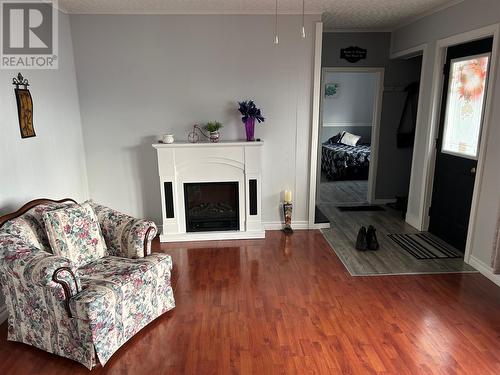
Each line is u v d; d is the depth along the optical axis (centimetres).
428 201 443
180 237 427
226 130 436
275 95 429
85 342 215
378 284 320
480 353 231
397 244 411
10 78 291
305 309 282
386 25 488
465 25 354
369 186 582
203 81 422
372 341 243
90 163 436
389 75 535
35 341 234
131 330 243
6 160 282
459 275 336
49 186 351
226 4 378
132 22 404
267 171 449
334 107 851
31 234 245
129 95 422
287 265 361
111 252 284
